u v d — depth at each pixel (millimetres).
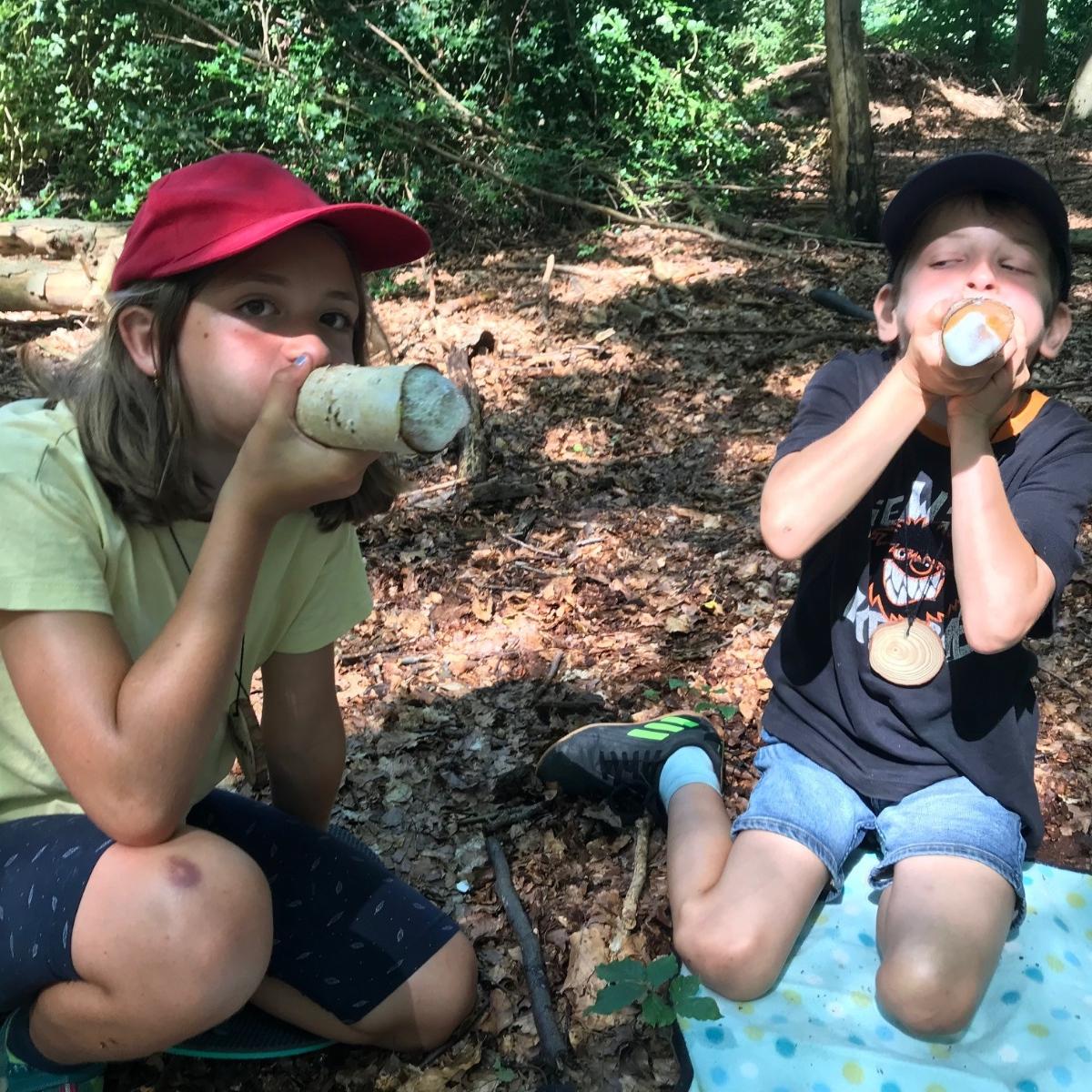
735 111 9562
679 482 4129
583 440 4562
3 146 8484
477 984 1845
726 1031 1778
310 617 1815
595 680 2877
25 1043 1523
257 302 1373
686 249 7766
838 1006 1828
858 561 1988
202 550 1328
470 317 6391
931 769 1961
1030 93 15664
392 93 8156
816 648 2072
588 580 3420
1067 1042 1758
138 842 1385
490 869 2199
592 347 5688
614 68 8859
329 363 1371
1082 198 9055
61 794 1568
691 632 3088
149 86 8039
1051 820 2281
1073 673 2758
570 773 2340
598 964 1940
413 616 3264
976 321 1575
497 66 8742
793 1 16844
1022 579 1712
